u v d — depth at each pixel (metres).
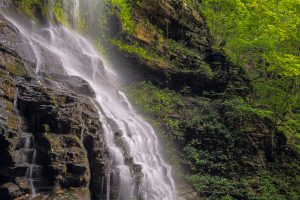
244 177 14.98
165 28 18.69
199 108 16.30
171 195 12.55
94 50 15.08
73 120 9.02
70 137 8.82
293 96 18.52
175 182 13.30
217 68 18.38
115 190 9.70
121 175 9.86
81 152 8.84
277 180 15.59
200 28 20.64
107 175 9.48
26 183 7.86
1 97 8.13
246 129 16.03
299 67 17.03
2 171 7.71
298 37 18.59
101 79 13.73
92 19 15.62
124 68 16.02
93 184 9.30
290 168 16.69
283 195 15.19
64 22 14.03
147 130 13.38
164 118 15.07
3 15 10.97
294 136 19.08
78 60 13.12
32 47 10.69
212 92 17.45
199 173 14.28
